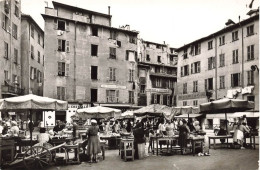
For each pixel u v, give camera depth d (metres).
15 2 35.03
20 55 37.81
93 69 43.16
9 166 11.35
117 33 45.44
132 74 46.09
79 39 42.00
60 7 42.06
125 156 13.30
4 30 31.28
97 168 11.62
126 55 45.91
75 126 18.16
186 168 11.22
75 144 13.22
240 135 17.08
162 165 12.00
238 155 14.18
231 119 34.91
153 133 17.22
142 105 51.25
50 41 40.00
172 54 64.56
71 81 40.72
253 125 32.38
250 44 34.94
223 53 39.31
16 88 33.50
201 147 15.03
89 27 42.88
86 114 20.25
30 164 11.55
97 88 42.50
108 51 44.06
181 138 15.23
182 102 47.62
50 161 11.71
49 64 39.62
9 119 26.38
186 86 47.06
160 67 58.22
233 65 37.41
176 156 14.59
